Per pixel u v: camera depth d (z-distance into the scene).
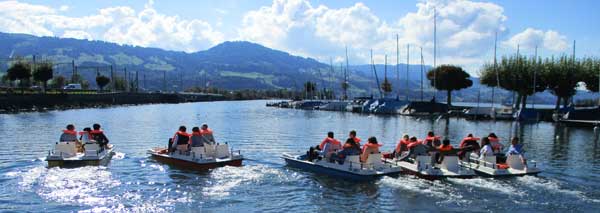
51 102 97.94
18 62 104.69
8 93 90.25
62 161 25.19
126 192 20.22
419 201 19.12
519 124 65.38
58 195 19.58
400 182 21.97
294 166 26.16
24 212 17.30
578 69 76.00
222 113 91.62
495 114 73.50
